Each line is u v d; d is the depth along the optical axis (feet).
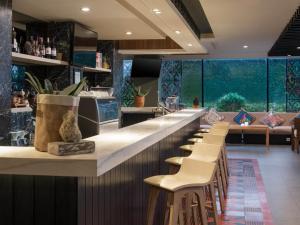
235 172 28.19
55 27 21.83
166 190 10.16
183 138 23.54
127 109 34.88
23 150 8.10
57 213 7.82
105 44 30.91
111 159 7.92
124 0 17.58
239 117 44.34
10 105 14.97
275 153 37.32
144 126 14.79
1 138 14.42
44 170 7.20
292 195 21.77
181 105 33.22
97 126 11.92
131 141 9.97
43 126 7.86
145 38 29.78
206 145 14.48
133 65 38.24
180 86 47.24
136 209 12.28
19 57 17.31
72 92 7.96
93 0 17.40
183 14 24.72
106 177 9.43
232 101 47.11
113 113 24.53
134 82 38.58
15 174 7.54
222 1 20.39
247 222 17.28
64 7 18.70
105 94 25.13
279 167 30.01
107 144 9.34
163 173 16.61
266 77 46.57
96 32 26.27
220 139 17.72
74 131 7.57
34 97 19.33
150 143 11.67
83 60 23.27
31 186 7.87
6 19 14.64
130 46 32.78
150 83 38.29
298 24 26.99
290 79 46.11
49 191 7.82
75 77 22.50
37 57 18.76
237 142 44.62
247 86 46.85
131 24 23.40
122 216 10.80
